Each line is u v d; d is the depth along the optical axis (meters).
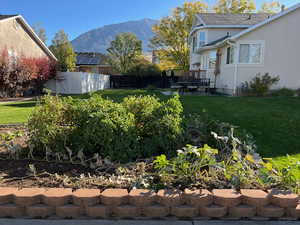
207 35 16.47
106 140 2.77
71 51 29.59
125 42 31.72
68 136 2.96
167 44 29.22
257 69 11.56
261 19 16.67
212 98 10.33
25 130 4.35
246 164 2.62
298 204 2.03
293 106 7.67
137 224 1.93
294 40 11.21
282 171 2.31
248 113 6.48
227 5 28.28
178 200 2.01
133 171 2.56
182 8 27.50
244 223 1.95
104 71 32.88
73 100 3.34
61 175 2.48
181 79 15.32
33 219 1.99
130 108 3.29
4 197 2.01
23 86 14.30
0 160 2.87
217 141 3.23
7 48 14.32
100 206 1.99
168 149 3.01
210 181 2.31
